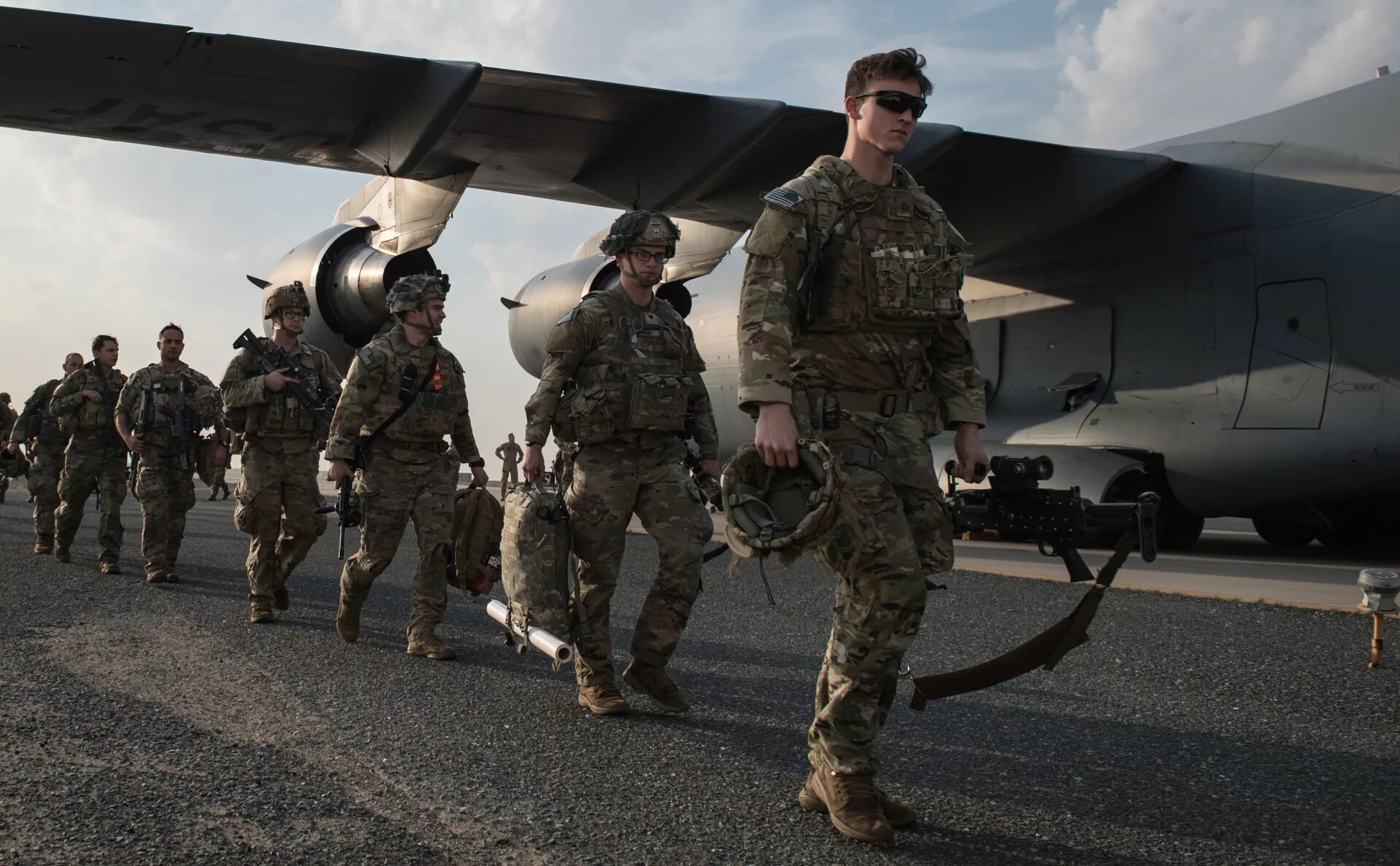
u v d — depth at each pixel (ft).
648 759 9.85
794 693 12.77
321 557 27.94
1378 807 8.54
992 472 9.15
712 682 13.33
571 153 29.89
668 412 11.93
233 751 9.86
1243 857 7.45
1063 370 33.19
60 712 11.07
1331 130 28.40
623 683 13.39
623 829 7.91
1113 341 31.86
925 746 10.42
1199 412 29.48
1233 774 9.46
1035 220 30.99
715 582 23.06
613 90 25.43
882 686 8.00
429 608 15.02
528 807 8.39
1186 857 7.45
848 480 7.82
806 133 27.61
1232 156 29.94
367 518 15.20
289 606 19.42
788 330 7.85
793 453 7.69
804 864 7.25
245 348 17.87
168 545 22.54
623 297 12.25
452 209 30.14
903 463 8.16
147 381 22.44
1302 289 27.35
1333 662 14.15
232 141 27.99
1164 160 29.48
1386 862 7.34
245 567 25.58
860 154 8.30
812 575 24.23
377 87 24.49
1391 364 25.72
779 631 17.02
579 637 11.77
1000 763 9.84
